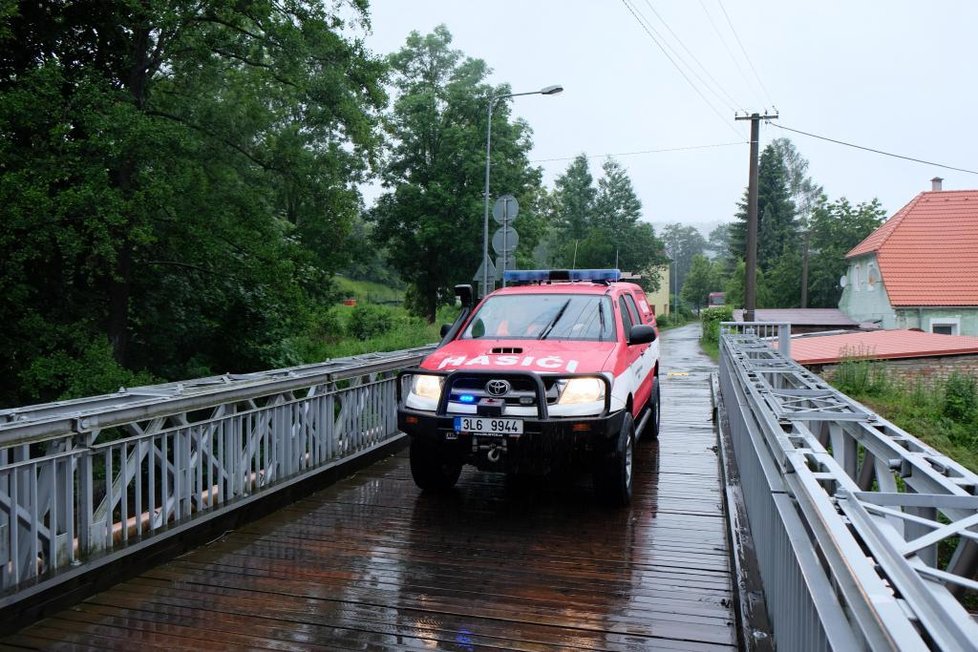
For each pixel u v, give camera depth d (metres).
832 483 3.49
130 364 16.84
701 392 15.39
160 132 12.69
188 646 3.75
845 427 4.16
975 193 36.19
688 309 111.62
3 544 3.86
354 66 16.50
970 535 1.87
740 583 3.78
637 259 84.88
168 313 16.81
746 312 27.66
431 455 6.48
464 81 38.41
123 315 14.84
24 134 12.87
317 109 16.05
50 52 14.39
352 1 16.33
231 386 5.55
